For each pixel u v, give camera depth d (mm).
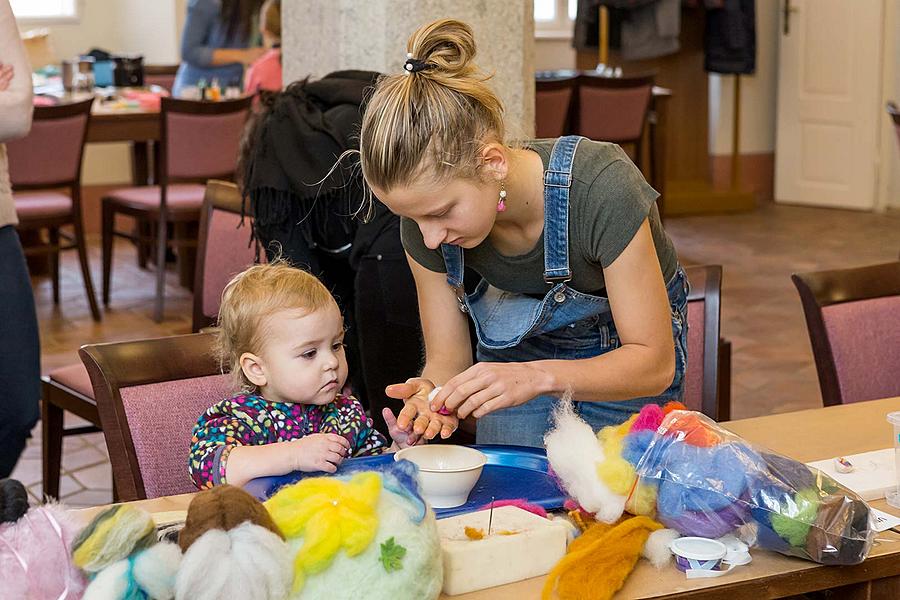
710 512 1356
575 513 1446
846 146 8461
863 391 2363
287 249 2600
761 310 5699
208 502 1138
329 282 2691
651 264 1712
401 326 2525
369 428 1865
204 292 2947
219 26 6527
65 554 1091
